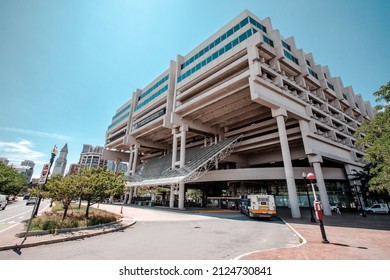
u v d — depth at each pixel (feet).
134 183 147.95
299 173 108.78
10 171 152.35
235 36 104.68
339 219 70.74
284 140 89.25
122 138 193.57
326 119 121.90
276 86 95.50
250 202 73.97
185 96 130.52
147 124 159.94
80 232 36.86
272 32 107.34
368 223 58.44
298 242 33.50
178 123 128.88
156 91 166.20
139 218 66.23
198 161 119.85
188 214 85.76
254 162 143.43
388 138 35.37
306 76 115.03
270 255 23.85
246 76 90.53
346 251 25.75
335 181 125.80
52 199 47.24
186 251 26.63
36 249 26.43
